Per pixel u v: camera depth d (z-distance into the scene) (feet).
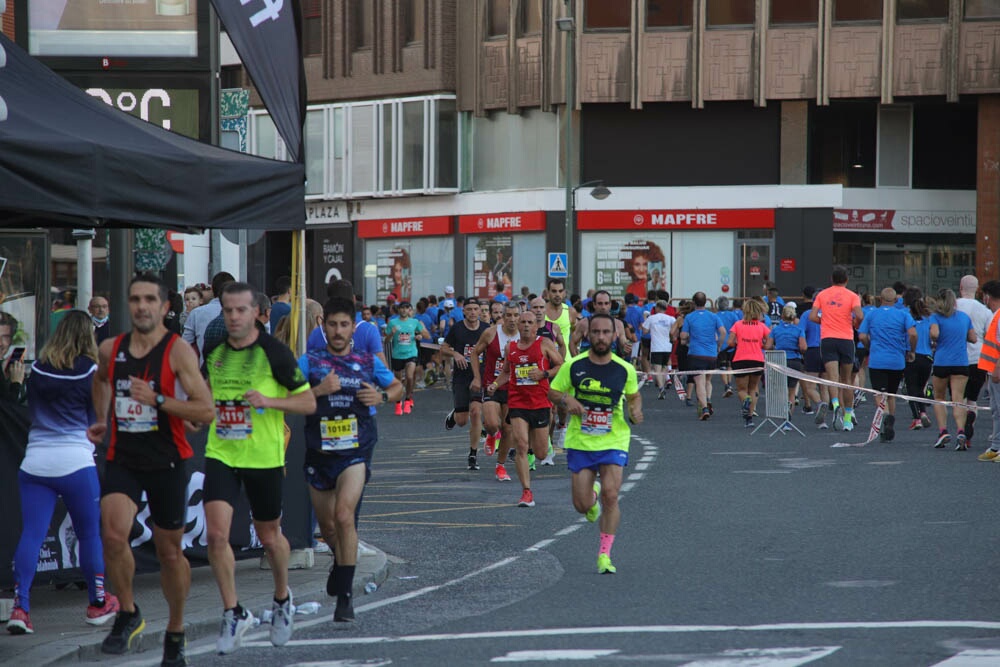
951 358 95.55
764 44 221.46
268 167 49.75
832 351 113.39
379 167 247.70
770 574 50.06
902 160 233.96
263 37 52.70
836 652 36.68
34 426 43.75
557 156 231.71
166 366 38.42
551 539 62.03
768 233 226.17
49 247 67.36
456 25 240.53
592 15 225.35
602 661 36.58
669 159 228.84
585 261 232.12
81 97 49.93
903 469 83.10
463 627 42.98
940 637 38.24
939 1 217.15
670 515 66.90
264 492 41.34
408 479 87.86
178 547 38.96
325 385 44.60
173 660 38.88
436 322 193.36
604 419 53.06
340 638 42.37
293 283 54.90
